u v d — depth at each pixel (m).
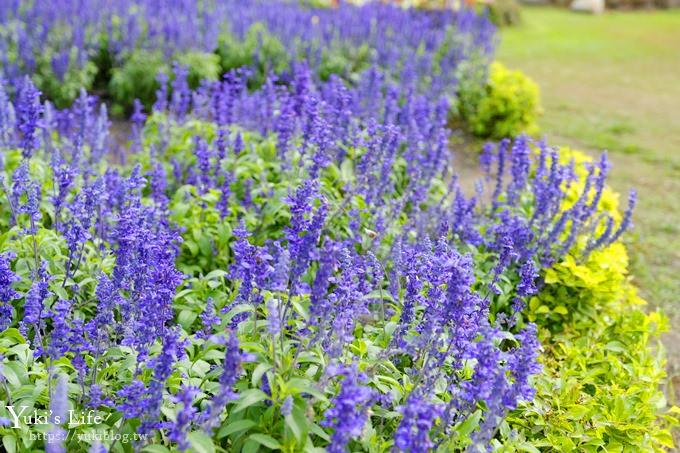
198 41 12.66
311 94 7.02
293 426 3.36
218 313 4.95
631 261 8.11
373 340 4.67
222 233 5.95
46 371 4.01
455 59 12.86
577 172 8.15
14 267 5.21
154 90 12.04
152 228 5.33
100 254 5.43
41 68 11.58
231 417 3.74
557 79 17.38
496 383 3.39
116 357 4.27
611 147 12.11
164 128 8.12
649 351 5.72
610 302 6.20
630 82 17.38
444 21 15.61
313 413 3.65
